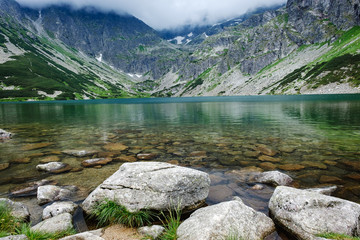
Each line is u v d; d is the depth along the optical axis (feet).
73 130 90.89
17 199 29.17
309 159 44.70
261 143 60.64
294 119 111.34
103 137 73.82
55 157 48.62
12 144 62.80
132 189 25.89
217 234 17.93
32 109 261.85
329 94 420.36
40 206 27.30
